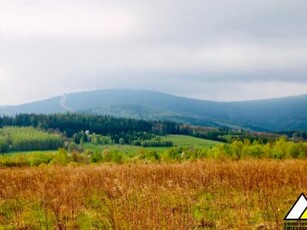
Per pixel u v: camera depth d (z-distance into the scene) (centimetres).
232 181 2241
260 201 1684
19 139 15425
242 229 1392
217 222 1481
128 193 1595
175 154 5591
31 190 2106
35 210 1770
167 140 18212
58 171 2836
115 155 5562
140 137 18925
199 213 1628
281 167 2539
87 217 1605
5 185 2269
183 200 1688
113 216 1405
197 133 19962
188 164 3036
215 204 1761
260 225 1404
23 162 5816
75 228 1492
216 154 5344
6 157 5850
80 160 5891
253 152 5344
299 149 5319
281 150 5334
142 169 2722
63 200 1734
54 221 1568
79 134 18550
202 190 2122
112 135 19488
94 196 2012
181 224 1281
